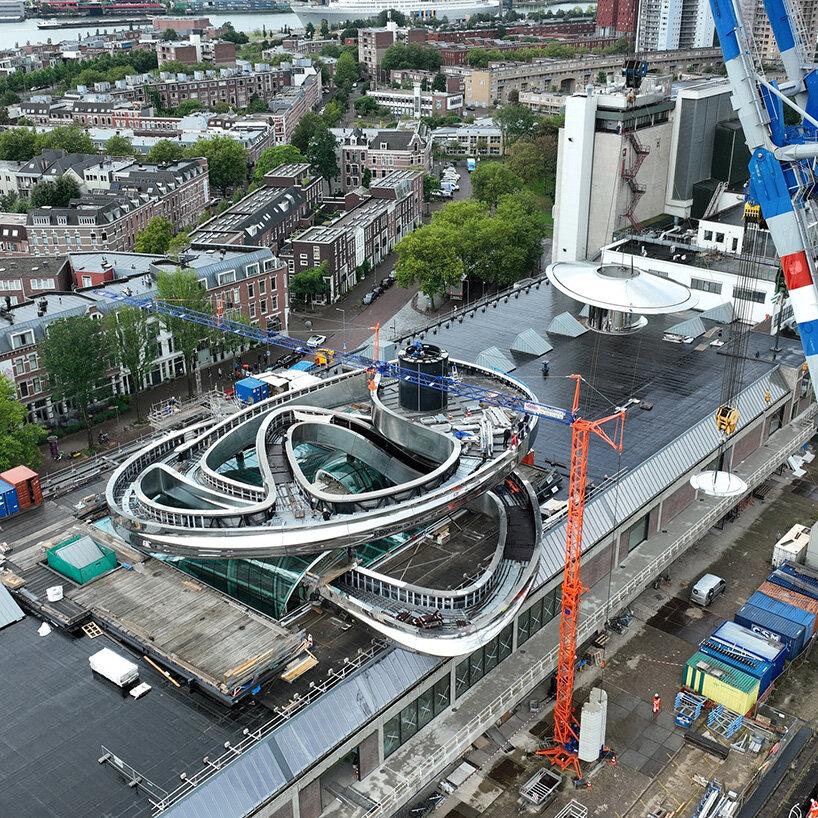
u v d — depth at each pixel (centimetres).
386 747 7362
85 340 13300
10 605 7869
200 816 6000
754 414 12106
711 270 15462
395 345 13512
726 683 8662
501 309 15325
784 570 10362
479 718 7738
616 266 14462
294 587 7812
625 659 9469
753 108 8094
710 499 11475
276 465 8775
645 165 17900
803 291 8462
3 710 6812
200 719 6750
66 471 12506
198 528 7744
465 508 9400
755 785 7994
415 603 7775
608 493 9731
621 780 8019
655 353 13562
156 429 12306
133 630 7350
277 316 18212
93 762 6353
